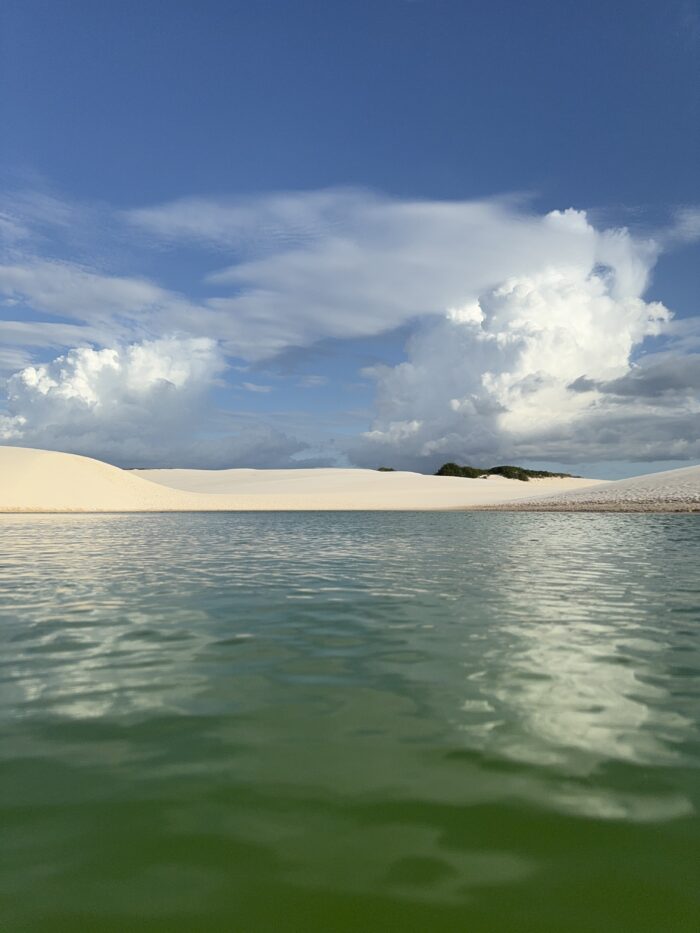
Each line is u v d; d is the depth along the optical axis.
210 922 2.79
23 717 5.32
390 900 2.94
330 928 2.75
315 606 10.19
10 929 2.73
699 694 5.93
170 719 5.28
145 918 2.81
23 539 23.52
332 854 3.30
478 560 16.52
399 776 4.21
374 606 10.20
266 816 3.69
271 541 22.53
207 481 87.50
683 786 4.07
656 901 2.94
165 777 4.20
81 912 2.85
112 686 6.16
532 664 6.93
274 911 2.86
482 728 5.08
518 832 3.52
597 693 5.95
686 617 9.38
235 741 4.80
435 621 9.10
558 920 2.81
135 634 8.30
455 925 2.77
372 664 6.93
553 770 4.31
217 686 6.17
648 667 6.80
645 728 5.08
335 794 3.96
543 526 31.03
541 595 11.24
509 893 2.99
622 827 3.57
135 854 3.30
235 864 3.22
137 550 19.28
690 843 3.41
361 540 23.03
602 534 25.45
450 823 3.61
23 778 4.17
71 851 3.32
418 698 5.82
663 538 23.47
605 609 9.96
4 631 8.46
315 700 5.77
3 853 3.31
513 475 146.88
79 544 21.36
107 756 4.52
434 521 36.03
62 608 10.02
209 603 10.45
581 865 3.21
